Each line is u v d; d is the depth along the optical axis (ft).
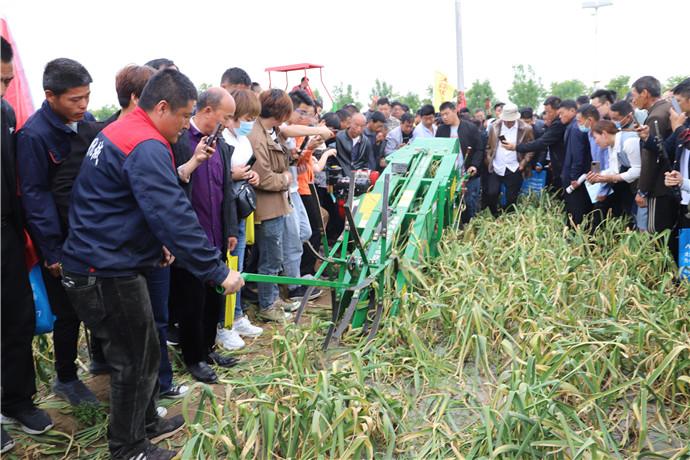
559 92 78.59
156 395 9.98
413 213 16.03
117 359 8.61
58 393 11.23
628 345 11.64
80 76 9.44
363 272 13.51
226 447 8.79
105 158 8.25
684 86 15.21
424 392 11.14
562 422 8.34
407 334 12.52
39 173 9.57
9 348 9.73
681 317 12.39
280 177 14.46
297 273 16.30
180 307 11.65
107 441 10.00
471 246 17.16
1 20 12.07
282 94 14.24
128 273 8.41
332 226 21.88
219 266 8.45
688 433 9.75
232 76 15.38
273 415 8.69
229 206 12.32
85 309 8.47
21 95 12.50
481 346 11.11
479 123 31.89
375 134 24.95
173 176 8.31
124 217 8.33
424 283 13.85
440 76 37.45
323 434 8.87
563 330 12.39
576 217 22.17
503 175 25.02
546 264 15.67
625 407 9.98
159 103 8.38
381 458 9.18
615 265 15.96
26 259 10.08
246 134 14.16
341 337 13.41
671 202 16.97
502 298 13.15
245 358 13.26
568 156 22.40
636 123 16.98
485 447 8.79
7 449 9.46
